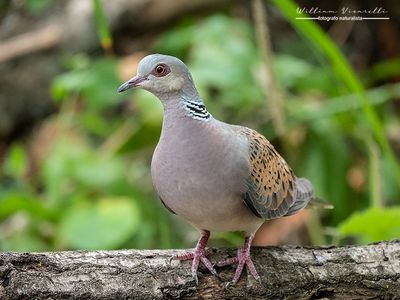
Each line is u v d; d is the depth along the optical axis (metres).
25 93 13.33
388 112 13.85
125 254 6.88
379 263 7.18
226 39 12.59
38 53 13.38
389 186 11.96
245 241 7.29
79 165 11.27
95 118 12.32
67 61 12.83
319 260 7.18
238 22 13.57
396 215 8.33
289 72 12.65
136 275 6.72
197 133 6.85
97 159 11.48
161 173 6.94
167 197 7.02
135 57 13.71
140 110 12.08
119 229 10.31
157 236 11.45
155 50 13.23
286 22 14.94
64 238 10.39
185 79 6.96
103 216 10.43
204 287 6.88
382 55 14.90
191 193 6.86
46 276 6.50
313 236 10.91
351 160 12.64
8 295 6.34
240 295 6.91
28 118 13.52
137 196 11.50
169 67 6.96
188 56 13.16
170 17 13.73
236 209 7.05
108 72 12.24
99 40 13.47
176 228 11.69
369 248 7.34
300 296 6.98
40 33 13.48
